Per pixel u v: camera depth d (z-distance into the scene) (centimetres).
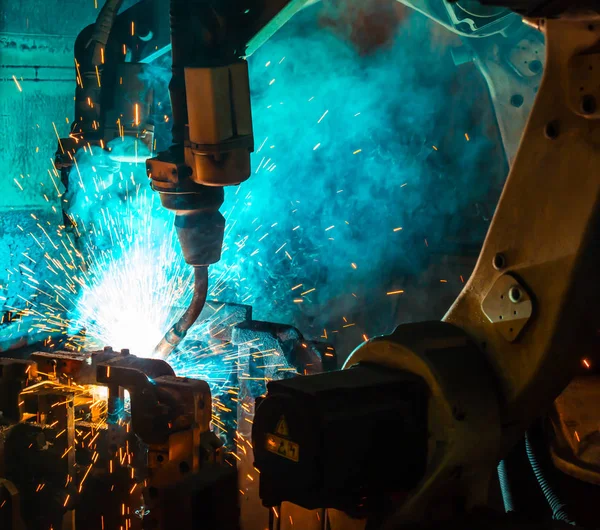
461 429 151
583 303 144
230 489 184
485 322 159
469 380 156
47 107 451
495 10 289
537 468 189
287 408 149
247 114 255
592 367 204
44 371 264
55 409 247
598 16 125
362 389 152
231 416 327
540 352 148
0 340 427
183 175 267
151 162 271
